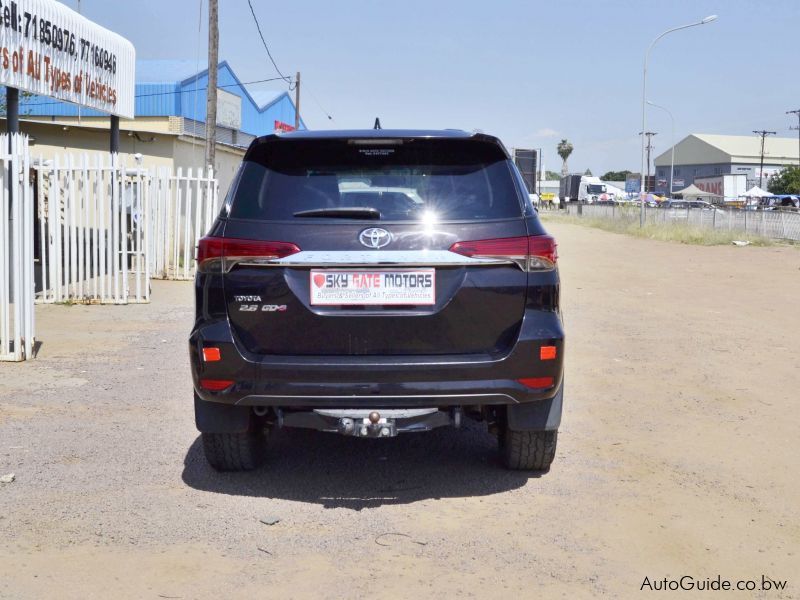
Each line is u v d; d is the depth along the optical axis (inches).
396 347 171.0
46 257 550.6
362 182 177.8
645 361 339.9
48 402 266.2
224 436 192.7
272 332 171.9
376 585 145.9
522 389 173.0
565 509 182.2
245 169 181.5
